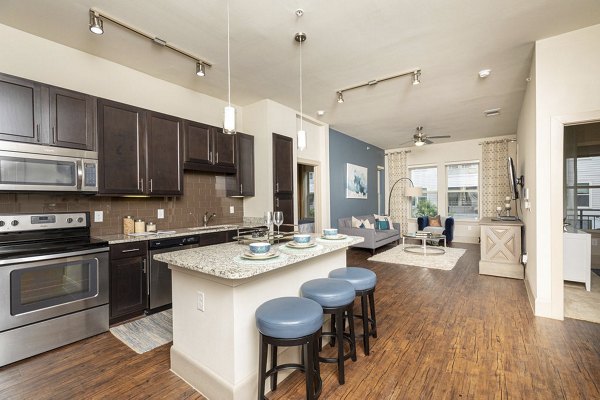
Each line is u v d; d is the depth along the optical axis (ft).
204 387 5.74
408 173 27.99
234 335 5.32
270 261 5.48
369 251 20.27
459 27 8.61
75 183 8.52
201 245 11.30
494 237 14.23
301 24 8.38
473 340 7.79
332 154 21.01
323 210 19.36
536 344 7.52
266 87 12.97
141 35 8.87
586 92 8.60
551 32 8.85
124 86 10.84
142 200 11.24
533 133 10.18
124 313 9.07
